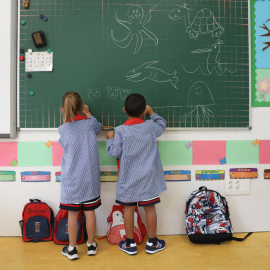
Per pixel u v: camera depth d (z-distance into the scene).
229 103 2.01
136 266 1.63
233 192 2.05
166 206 2.04
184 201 2.04
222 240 1.87
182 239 1.98
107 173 2.00
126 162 1.72
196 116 2.00
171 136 2.02
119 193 1.75
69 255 1.70
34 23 1.93
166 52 1.97
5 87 1.90
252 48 2.03
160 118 1.88
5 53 1.90
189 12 1.97
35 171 1.99
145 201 1.72
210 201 1.95
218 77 2.00
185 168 2.03
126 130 1.73
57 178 1.99
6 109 1.91
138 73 1.97
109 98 1.97
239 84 2.02
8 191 1.99
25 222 1.93
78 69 1.95
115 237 1.90
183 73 1.98
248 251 1.80
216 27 1.98
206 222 1.89
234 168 2.05
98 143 1.99
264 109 2.05
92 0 1.94
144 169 1.71
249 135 2.05
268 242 1.92
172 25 1.97
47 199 2.00
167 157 2.02
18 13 1.93
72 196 1.69
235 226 2.06
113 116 1.97
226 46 2.00
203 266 1.63
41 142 1.98
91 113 1.97
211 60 1.99
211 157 2.04
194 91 2.00
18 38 1.93
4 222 2.00
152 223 1.77
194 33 1.98
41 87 1.95
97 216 2.02
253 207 2.05
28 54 1.94
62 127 1.75
